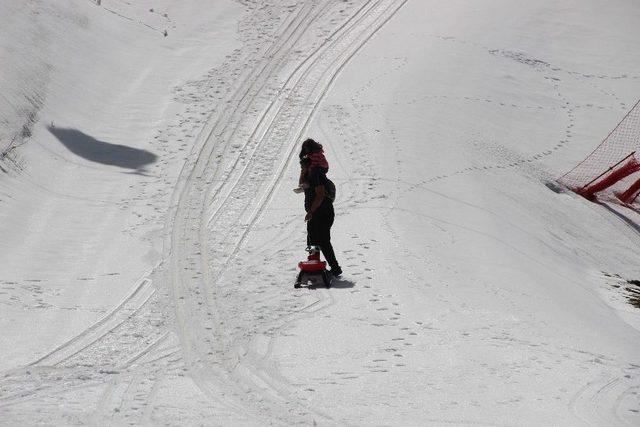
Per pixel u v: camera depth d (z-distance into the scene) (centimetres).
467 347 3238
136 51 9006
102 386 2828
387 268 4403
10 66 7375
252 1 11206
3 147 6141
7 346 3366
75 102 7444
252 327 3588
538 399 2609
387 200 5616
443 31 10244
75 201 5722
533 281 4562
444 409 2508
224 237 5103
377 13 10800
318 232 4203
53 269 4541
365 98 7956
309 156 4216
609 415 2472
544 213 6525
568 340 3434
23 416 2411
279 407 2573
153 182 6188
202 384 2872
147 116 7556
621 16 11575
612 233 6812
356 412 2494
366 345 3288
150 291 4181
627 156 7912
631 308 4781
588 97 9531
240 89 8275
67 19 8850
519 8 11350
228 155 6719
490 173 6856
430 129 7388
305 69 8838
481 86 8906
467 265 4619
